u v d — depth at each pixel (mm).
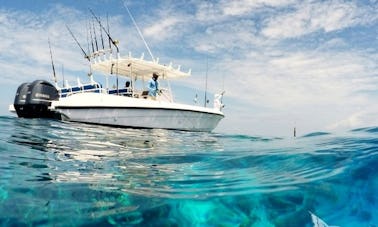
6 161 4141
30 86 10172
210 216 2609
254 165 4184
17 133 6820
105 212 2633
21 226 2375
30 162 4219
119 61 11734
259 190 3066
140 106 10539
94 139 7180
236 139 8297
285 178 3391
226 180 3486
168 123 11250
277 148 5336
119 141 7211
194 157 5031
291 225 2479
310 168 3703
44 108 10227
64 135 7328
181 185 3348
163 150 5898
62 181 3414
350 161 3715
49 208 2674
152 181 3506
